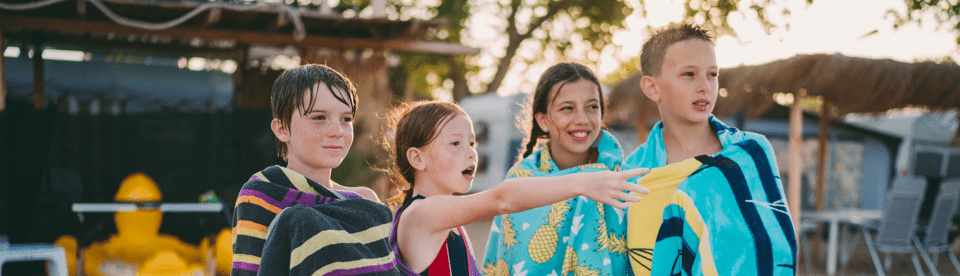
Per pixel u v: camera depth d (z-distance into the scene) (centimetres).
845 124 1074
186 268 500
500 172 1133
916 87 577
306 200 112
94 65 663
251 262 108
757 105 633
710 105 162
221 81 711
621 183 96
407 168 134
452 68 1522
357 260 104
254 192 111
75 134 550
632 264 167
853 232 996
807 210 770
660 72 165
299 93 113
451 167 125
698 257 156
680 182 162
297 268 100
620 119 908
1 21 479
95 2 458
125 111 661
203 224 528
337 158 117
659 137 173
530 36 1534
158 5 476
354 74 600
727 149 161
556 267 173
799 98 607
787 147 1034
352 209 110
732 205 155
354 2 877
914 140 1088
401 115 143
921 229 689
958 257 796
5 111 436
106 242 521
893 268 700
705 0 1009
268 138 566
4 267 392
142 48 726
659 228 163
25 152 444
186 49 743
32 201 449
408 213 120
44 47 688
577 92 173
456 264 130
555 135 179
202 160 567
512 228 176
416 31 546
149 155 561
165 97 675
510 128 1125
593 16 1509
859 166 1086
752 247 152
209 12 488
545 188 100
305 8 579
